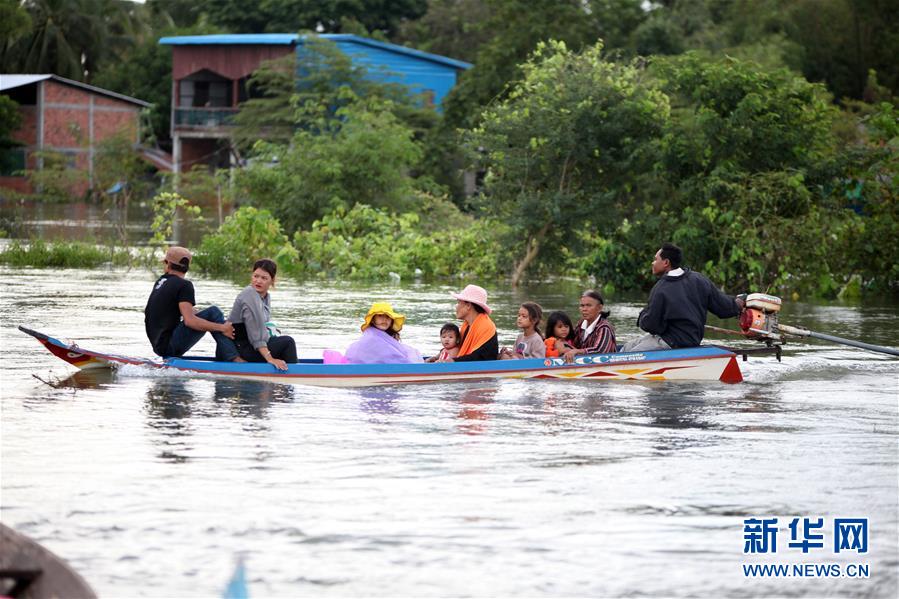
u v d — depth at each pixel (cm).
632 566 1499
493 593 1403
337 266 5822
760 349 2856
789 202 5188
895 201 5259
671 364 2811
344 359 2777
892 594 1445
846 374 2988
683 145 5184
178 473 1859
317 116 10038
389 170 7062
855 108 9881
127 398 2445
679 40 9744
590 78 5531
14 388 2527
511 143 5625
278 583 1417
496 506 1720
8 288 4631
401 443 2097
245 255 5897
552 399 2552
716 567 1506
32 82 12362
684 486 1847
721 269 5109
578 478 1880
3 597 1236
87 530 1580
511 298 4888
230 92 12231
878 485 1877
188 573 1441
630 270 5394
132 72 14538
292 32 13875
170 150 14575
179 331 2745
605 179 5634
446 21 14075
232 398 2477
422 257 5869
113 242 6200
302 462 1947
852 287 5272
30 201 12000
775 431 2259
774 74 5288
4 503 1684
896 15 11131
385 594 1394
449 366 2692
